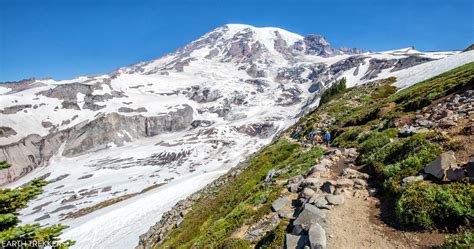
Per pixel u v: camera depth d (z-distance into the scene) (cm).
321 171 1662
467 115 1532
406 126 1919
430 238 844
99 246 7875
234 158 19238
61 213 11612
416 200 953
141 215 9438
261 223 1347
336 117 4309
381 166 1362
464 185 927
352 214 1084
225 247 1224
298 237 1015
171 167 18562
